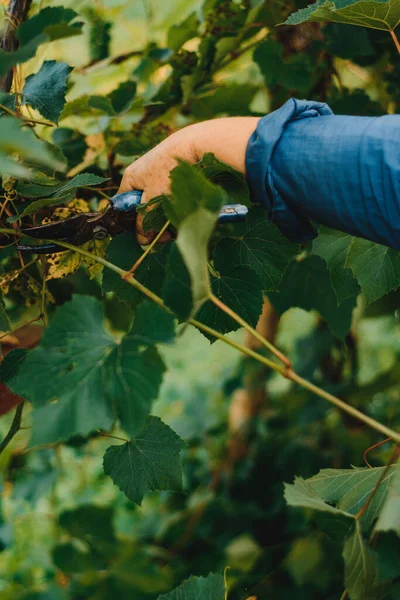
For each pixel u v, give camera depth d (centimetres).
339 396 205
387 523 69
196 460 264
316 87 154
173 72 143
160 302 79
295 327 418
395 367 195
